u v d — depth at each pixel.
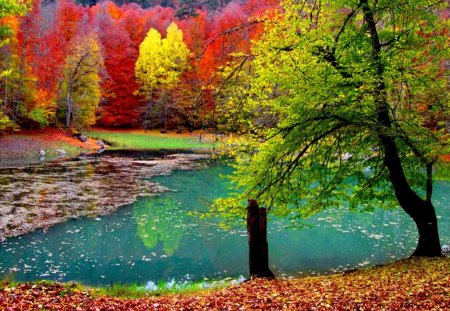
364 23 10.72
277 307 7.46
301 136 10.98
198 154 49.44
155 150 51.78
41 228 18.59
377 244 17.27
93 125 68.12
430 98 11.29
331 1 10.52
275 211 12.49
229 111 11.64
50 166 36.31
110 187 28.55
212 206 12.51
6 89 42.22
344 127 10.69
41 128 50.03
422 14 10.10
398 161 11.56
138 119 69.50
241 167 12.11
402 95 11.20
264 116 12.27
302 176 12.34
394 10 10.25
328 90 10.04
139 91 69.19
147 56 62.47
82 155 44.81
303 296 8.16
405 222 20.92
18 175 31.09
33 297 7.90
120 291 10.30
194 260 15.45
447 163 11.68
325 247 16.81
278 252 16.16
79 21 70.12
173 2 81.88
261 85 11.23
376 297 7.70
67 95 53.00
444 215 21.70
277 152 11.37
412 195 11.69
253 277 10.59
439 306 6.80
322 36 10.27
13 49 42.56
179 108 55.81
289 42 10.87
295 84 10.27
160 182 31.28
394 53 10.44
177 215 21.92
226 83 11.60
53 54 51.72
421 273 9.48
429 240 11.70
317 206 12.48
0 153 39.31
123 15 77.19
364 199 12.62
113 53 67.56
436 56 10.84
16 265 14.16
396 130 10.72
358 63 10.12
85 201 24.03
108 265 14.66
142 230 19.08
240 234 18.89
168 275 13.86
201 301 8.29
